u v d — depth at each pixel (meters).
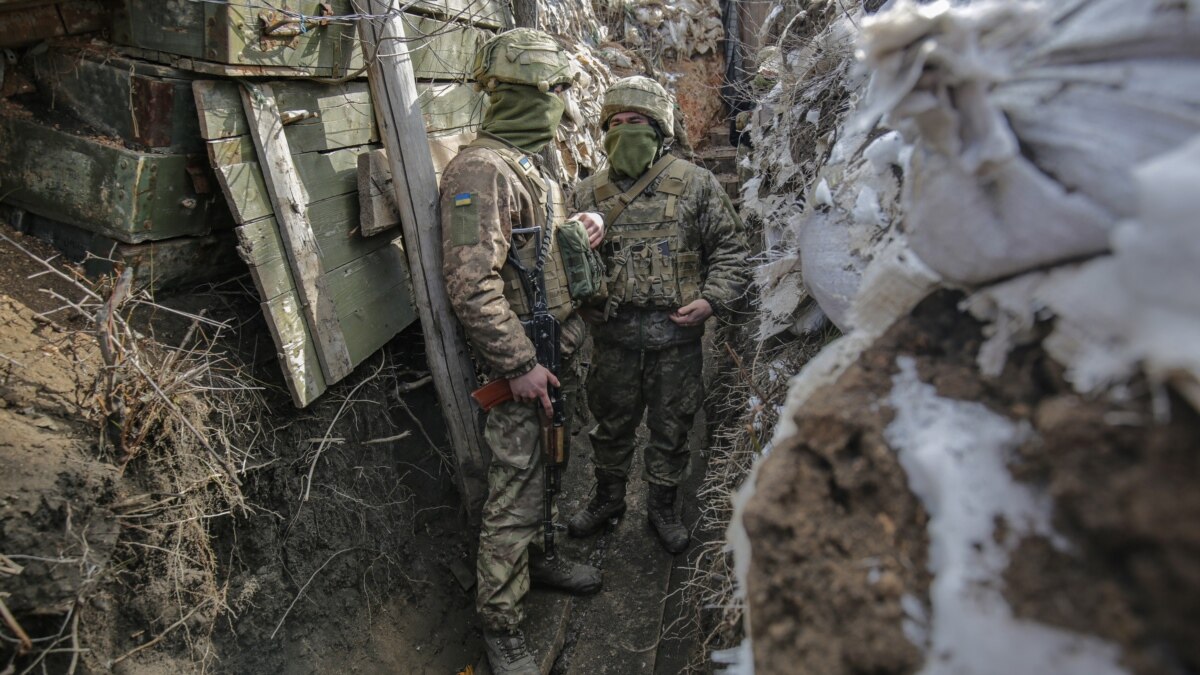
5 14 1.64
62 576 1.38
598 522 2.81
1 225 1.84
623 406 2.66
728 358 3.11
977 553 0.75
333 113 2.11
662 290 2.49
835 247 1.49
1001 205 0.80
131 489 1.58
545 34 2.22
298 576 2.00
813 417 0.96
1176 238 0.59
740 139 4.10
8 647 1.32
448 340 2.30
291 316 1.94
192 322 1.91
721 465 2.29
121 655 1.52
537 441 2.23
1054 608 0.69
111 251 1.75
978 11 0.77
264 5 1.75
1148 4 0.73
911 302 0.98
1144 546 0.64
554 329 2.19
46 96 1.81
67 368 1.60
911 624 0.79
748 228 3.19
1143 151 0.71
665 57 5.79
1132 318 0.68
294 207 1.94
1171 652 0.62
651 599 2.53
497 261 2.06
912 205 0.95
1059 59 0.79
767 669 0.89
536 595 2.51
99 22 1.79
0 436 1.41
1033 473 0.75
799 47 2.58
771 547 0.94
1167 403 0.66
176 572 1.62
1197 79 0.70
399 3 2.09
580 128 4.06
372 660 2.13
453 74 2.68
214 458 1.74
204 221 1.90
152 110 1.71
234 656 1.80
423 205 2.18
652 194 2.51
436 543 2.53
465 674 2.25
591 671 2.30
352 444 2.25
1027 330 0.82
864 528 0.88
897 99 0.78
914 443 0.86
